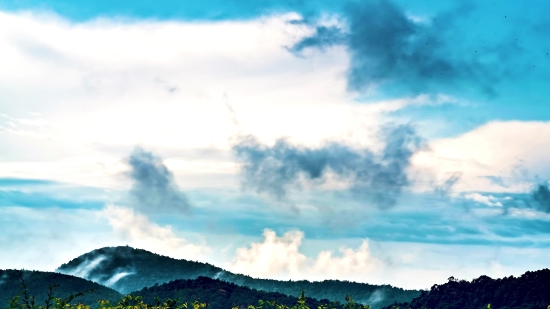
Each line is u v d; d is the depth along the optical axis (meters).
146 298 143.50
